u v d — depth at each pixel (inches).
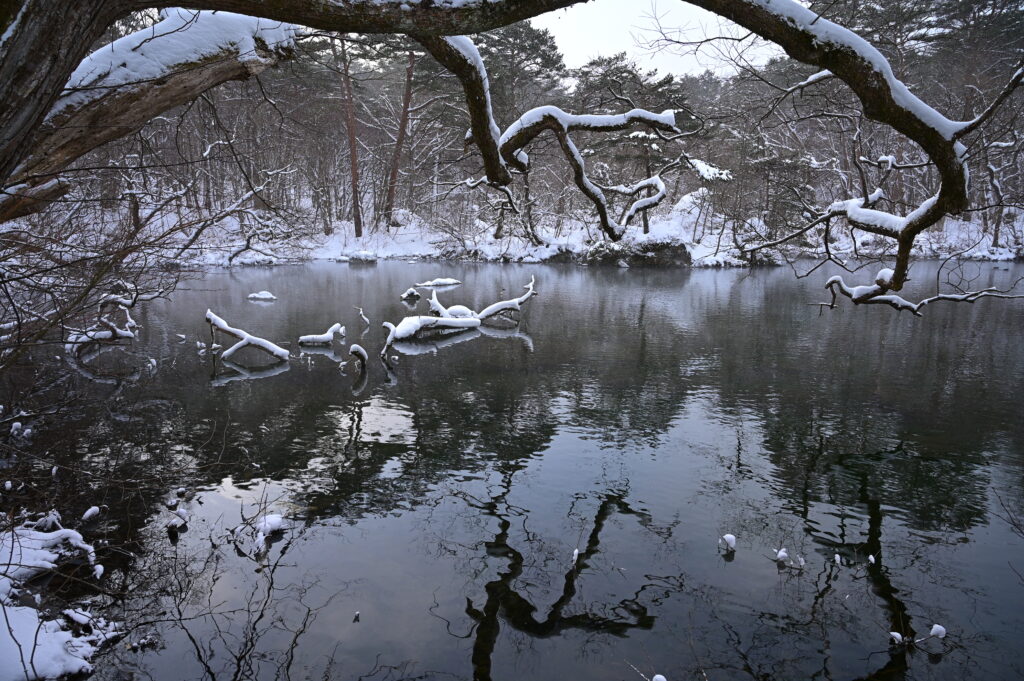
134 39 186.2
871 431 433.7
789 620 227.8
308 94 1293.1
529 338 751.1
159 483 333.7
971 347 697.0
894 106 190.2
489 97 210.1
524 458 381.7
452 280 1195.9
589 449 397.1
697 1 162.4
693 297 1077.8
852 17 315.0
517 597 239.9
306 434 415.8
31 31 102.6
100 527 283.4
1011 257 1439.5
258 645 208.1
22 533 244.2
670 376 577.9
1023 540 287.0
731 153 1556.3
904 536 292.0
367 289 1123.3
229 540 276.1
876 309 949.8
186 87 195.9
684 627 223.1
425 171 1895.9
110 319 701.9
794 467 370.3
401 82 1983.3
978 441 413.4
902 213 1191.6
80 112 173.5
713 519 306.2
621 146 1459.2
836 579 255.0
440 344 717.9
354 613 226.5
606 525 298.2
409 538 283.1
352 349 593.0
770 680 196.1
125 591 234.2
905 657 208.1
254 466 361.7
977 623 226.8
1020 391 527.5
